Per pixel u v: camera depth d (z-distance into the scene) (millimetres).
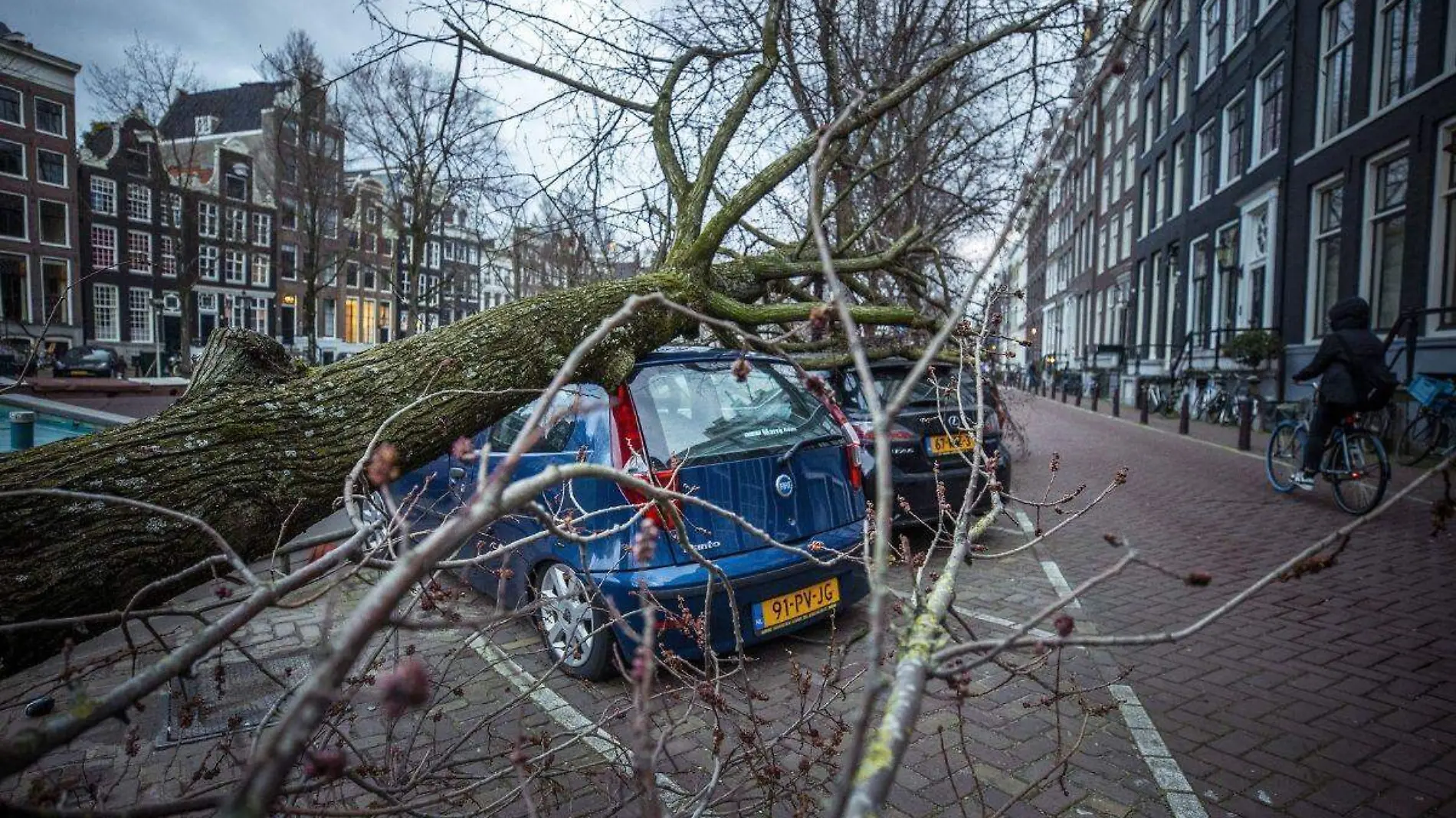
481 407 3133
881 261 5789
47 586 2047
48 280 36219
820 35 6762
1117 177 30250
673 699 3283
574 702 3426
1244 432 12383
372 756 2920
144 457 2367
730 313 4512
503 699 3469
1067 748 2973
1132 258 27297
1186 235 21656
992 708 3322
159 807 1086
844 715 3188
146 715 3314
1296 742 3014
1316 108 14625
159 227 38625
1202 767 2832
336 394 2852
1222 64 19219
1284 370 15492
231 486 2434
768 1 6016
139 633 4207
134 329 39906
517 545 1688
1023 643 1176
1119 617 4488
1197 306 21266
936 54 7816
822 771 2779
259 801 686
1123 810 2580
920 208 10453
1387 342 10727
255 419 2633
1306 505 7656
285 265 46156
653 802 1070
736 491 3621
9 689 3514
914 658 1126
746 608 3547
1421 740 3018
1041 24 5344
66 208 36625
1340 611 4504
